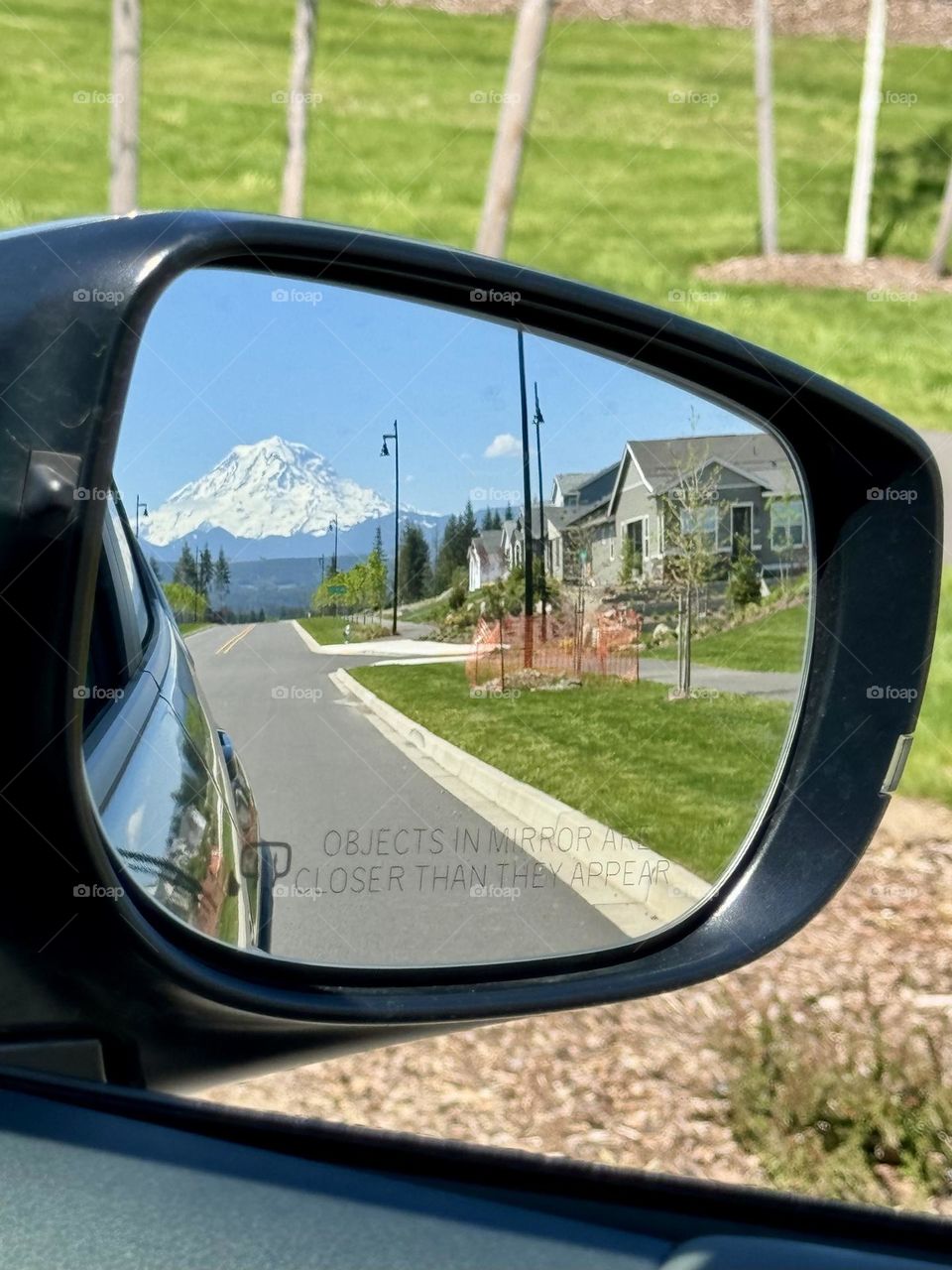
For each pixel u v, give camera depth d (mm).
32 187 24859
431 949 1339
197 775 1452
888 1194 2945
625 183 25656
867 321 19859
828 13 37562
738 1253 612
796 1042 3434
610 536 1588
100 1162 709
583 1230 650
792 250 23328
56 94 30188
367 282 1326
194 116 28828
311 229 1247
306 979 1172
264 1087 3328
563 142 27891
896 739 1798
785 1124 3143
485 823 1416
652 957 1595
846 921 4426
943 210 22719
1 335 931
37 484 907
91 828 923
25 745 900
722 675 1722
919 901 4605
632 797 1585
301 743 1267
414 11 37312
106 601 1571
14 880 915
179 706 1602
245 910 1309
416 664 1357
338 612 1290
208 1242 646
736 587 1748
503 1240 641
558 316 1525
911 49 35625
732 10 37812
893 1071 3234
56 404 927
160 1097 754
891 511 1841
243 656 1238
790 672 1815
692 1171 2980
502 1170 682
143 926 962
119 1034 977
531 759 1472
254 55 34031
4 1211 672
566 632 1535
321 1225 655
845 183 26578
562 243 22625
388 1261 627
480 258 1425
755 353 1712
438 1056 3520
